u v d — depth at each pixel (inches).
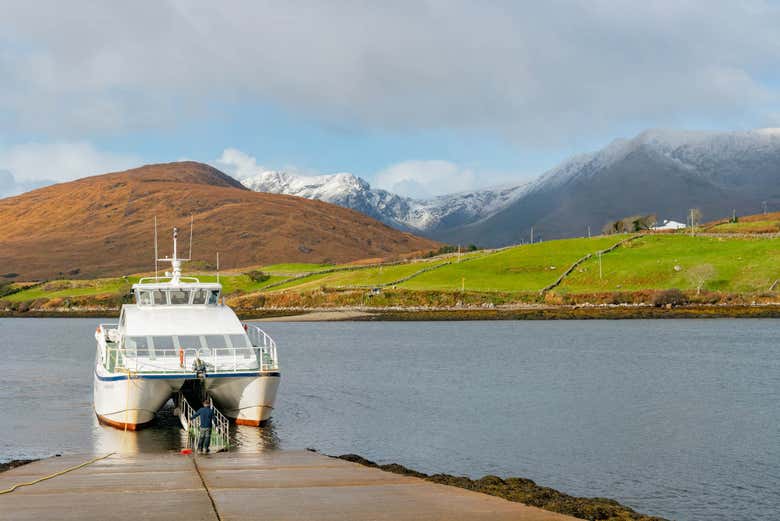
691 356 3292.3
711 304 6284.5
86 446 1448.1
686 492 1201.4
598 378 2564.0
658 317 6018.7
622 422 1753.2
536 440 1566.2
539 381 2495.1
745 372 2709.2
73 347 4222.4
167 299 1780.3
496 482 1039.0
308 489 877.8
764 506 1130.0
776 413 1861.5
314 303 7263.8
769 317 5851.4
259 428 1582.2
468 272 7721.5
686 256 7440.9
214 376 1507.1
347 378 2596.0
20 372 2923.2
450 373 2733.8
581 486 1238.3
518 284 7199.8
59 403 2059.5
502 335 4694.9
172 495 837.2
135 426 1535.4
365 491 871.7
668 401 2058.3
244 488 879.7
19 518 729.0
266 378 1544.0
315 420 1766.7
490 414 1857.8
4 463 1251.8
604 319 6053.2
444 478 1049.5
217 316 1737.2
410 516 758.5
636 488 1226.6
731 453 1449.3
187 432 1507.1
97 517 735.1
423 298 6983.3
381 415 1840.6
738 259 7170.3
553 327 5349.4
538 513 782.5
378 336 4749.0
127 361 1544.0
